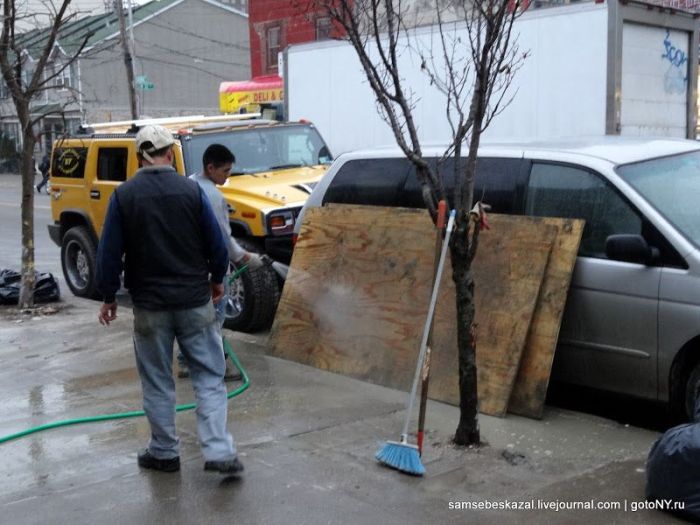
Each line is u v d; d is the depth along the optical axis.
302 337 7.53
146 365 4.98
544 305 6.02
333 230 7.50
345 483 4.90
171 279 4.85
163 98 48.66
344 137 14.95
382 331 6.93
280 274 8.62
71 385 7.03
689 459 4.33
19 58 10.22
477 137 5.13
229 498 4.70
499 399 6.01
